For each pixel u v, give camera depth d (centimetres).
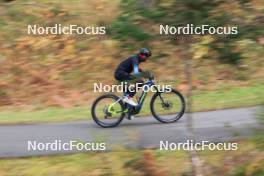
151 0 2072
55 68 4722
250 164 2230
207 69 4369
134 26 2077
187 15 2030
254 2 2017
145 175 2239
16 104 4244
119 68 3005
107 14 5162
